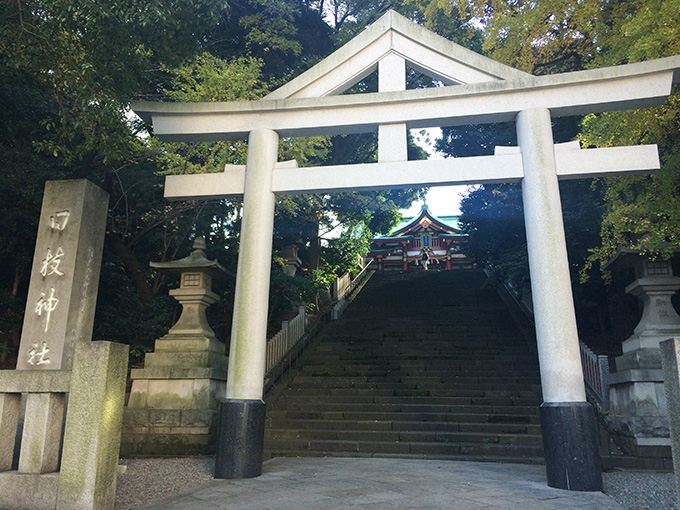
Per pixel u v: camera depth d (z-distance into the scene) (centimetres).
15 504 414
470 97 660
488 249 1452
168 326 1216
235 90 1006
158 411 822
